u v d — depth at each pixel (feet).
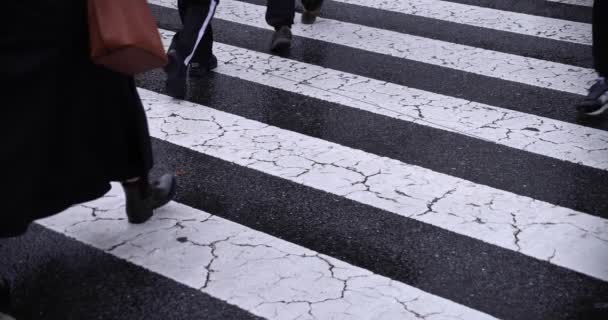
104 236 11.50
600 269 10.91
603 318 9.90
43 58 9.30
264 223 11.97
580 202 12.76
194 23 16.11
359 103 16.51
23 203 9.44
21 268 10.74
